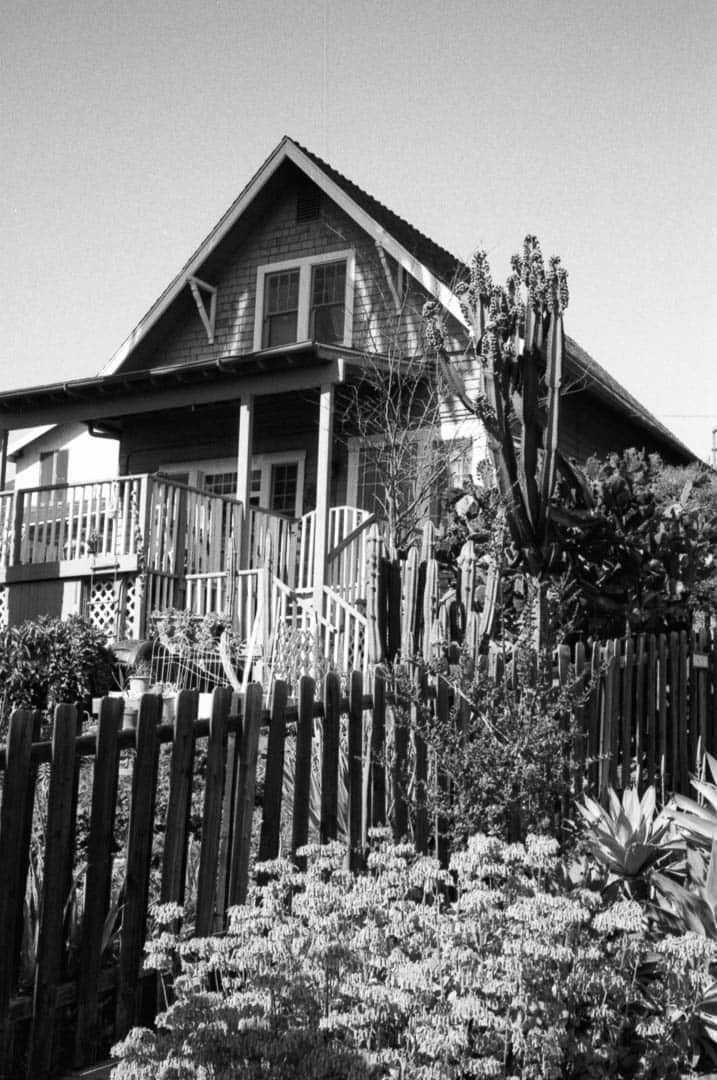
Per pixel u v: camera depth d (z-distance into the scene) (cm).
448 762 654
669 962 459
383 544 788
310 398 1972
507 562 905
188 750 540
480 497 991
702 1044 505
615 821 626
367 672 745
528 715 670
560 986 441
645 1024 468
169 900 527
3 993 458
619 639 883
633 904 464
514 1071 453
